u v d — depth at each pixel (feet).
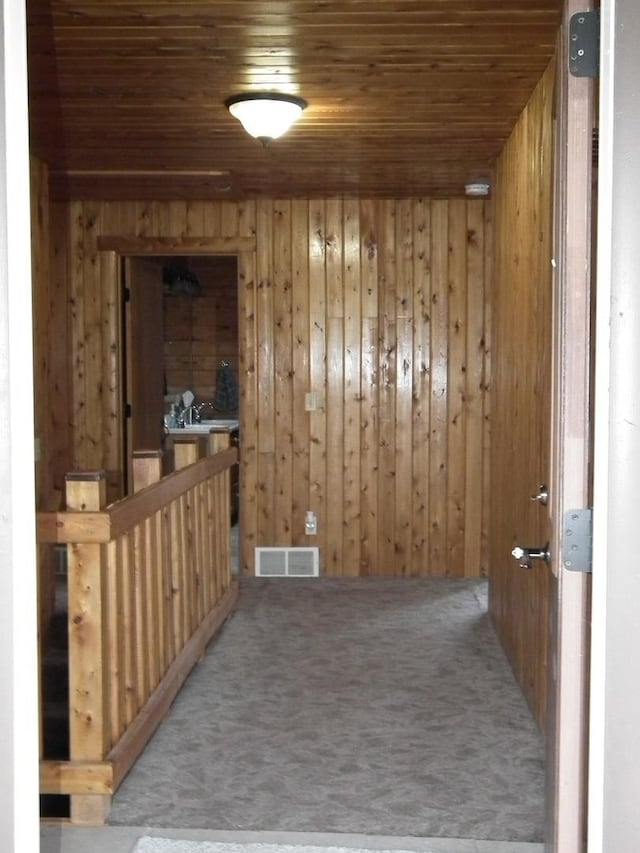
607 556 4.66
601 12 4.65
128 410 20.15
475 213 19.31
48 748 11.68
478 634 15.31
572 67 4.88
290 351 19.61
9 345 4.68
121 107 12.89
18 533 4.76
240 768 10.04
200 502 14.17
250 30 10.12
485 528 19.58
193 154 15.56
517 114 13.16
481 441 19.51
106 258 19.69
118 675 9.66
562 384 5.02
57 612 15.85
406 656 14.10
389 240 19.42
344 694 12.41
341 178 17.37
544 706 10.70
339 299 19.51
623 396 4.57
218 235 19.54
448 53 10.76
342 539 19.72
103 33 10.18
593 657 4.78
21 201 4.73
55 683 12.86
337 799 9.28
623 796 4.65
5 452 4.69
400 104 12.74
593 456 4.99
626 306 4.54
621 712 4.64
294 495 19.75
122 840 8.44
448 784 9.62
